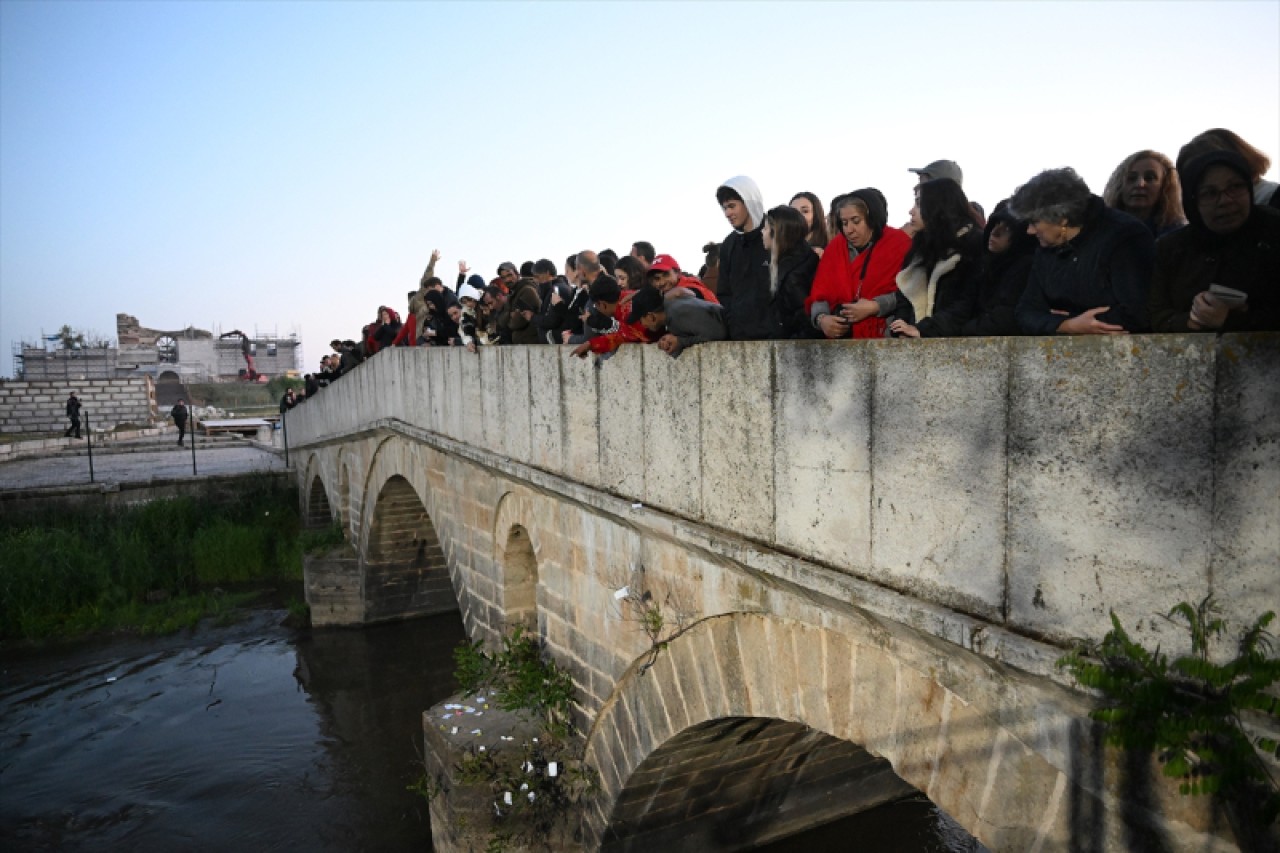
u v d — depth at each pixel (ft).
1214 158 10.60
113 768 47.52
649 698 25.00
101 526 81.25
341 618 68.69
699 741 25.85
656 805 29.35
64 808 43.34
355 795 44.14
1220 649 10.62
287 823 41.57
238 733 51.75
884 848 33.96
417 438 44.32
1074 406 12.05
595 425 25.27
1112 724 11.65
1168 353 10.93
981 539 13.53
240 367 252.83
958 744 14.67
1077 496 12.12
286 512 89.66
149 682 59.52
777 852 33.68
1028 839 13.44
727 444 19.31
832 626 17.25
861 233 17.19
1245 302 10.18
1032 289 13.66
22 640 67.00
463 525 40.45
